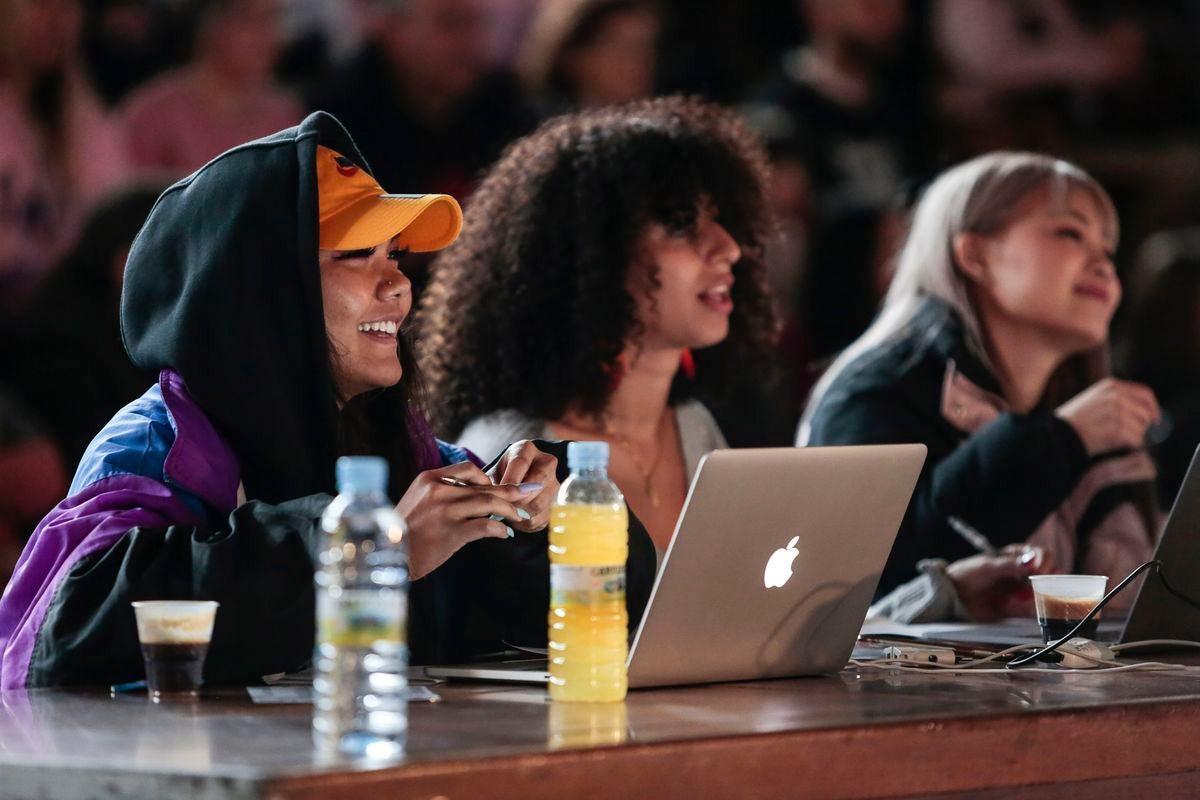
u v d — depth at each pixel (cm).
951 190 1159
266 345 727
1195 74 2214
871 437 1097
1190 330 1759
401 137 1702
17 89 1465
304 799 438
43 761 481
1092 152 2169
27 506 1358
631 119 1039
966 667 694
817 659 664
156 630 611
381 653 508
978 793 550
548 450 892
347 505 532
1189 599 741
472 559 802
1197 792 599
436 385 1038
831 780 521
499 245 1027
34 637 654
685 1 1916
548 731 513
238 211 728
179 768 456
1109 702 585
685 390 1070
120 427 732
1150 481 1152
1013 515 1055
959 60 2048
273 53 1631
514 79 1770
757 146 1094
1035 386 1159
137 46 1548
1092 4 2144
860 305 1862
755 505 606
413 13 1705
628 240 1004
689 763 496
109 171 1524
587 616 589
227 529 707
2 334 1377
